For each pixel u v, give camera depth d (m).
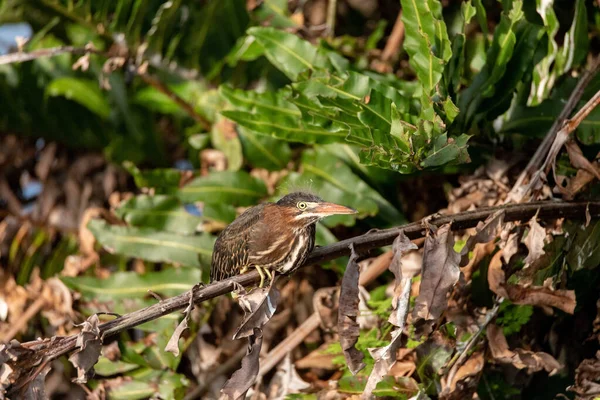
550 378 10.25
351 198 11.16
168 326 11.19
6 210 14.08
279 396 10.52
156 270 12.55
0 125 14.30
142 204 11.71
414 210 11.63
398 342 8.09
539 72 10.83
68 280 11.59
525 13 10.71
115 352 11.19
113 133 14.00
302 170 11.61
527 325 10.04
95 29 13.18
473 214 8.56
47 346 7.73
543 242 8.80
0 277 13.11
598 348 10.12
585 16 10.41
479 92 9.82
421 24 9.27
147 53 12.88
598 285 10.03
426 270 8.17
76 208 13.83
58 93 13.64
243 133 12.02
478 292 9.41
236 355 11.55
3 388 7.61
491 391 9.87
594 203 9.12
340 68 11.09
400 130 8.69
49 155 14.11
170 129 13.94
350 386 9.69
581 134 9.65
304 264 8.71
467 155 8.59
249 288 9.10
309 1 13.55
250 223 9.01
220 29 12.83
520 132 10.27
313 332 10.93
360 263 11.09
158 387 11.05
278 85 12.91
